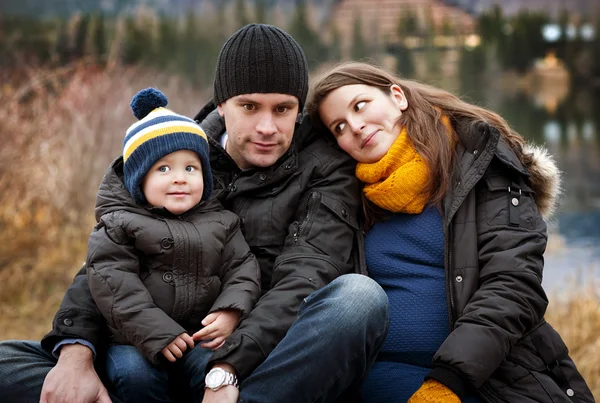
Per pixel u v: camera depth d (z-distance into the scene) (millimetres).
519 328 2201
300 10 18297
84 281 2320
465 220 2371
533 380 2230
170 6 15148
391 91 2543
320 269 2291
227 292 2248
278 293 2234
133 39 13094
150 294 2219
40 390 2186
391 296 2428
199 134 2340
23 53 8594
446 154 2428
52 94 6633
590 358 3730
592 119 20469
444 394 2094
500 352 2146
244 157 2451
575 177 11750
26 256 5480
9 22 11320
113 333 2256
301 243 2354
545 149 2592
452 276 2332
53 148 6211
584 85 26219
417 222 2469
